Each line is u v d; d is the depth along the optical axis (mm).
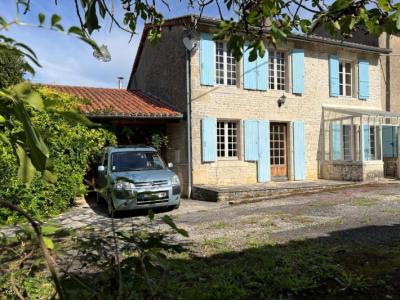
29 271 1420
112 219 1804
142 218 7148
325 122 15617
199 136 13062
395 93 17312
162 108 13195
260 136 14133
